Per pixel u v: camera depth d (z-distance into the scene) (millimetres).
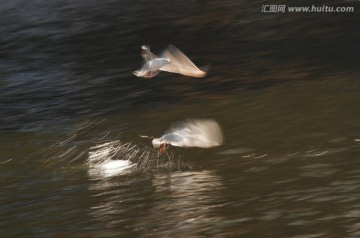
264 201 12602
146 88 20375
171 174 14266
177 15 28969
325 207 12141
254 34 24906
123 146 16078
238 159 14570
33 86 22172
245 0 29328
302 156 14344
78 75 22891
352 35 23141
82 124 17969
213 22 27172
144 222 12320
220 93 19094
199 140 7691
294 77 19609
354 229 11359
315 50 22062
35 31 29328
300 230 11516
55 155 16047
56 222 12703
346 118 16062
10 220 12992
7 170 15492
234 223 11945
